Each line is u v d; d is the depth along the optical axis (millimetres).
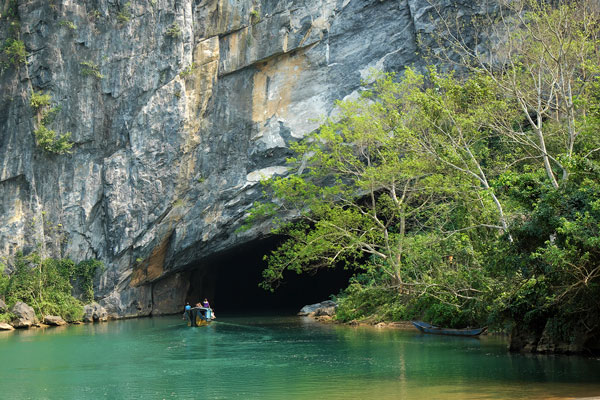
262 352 21078
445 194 26359
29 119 39406
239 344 23578
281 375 16234
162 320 36969
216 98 39812
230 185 39000
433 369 16281
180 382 15648
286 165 38219
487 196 20766
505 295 19031
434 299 26547
